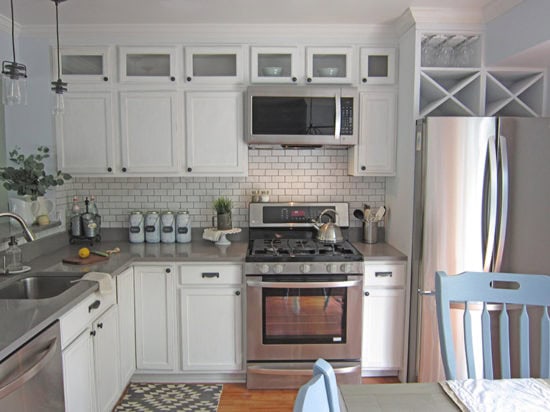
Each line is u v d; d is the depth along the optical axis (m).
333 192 3.22
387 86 2.85
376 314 2.71
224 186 3.20
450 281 1.52
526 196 2.38
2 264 2.29
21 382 1.37
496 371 2.46
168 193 3.20
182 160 2.88
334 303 2.64
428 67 2.62
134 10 2.49
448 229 2.43
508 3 2.31
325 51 2.82
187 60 2.81
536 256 2.41
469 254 2.42
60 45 2.79
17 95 1.85
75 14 2.54
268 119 2.77
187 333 2.69
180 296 2.67
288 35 2.80
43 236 2.73
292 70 2.82
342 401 1.13
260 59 2.88
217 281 2.66
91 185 3.18
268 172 3.20
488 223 2.38
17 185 2.44
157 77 2.82
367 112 2.86
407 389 1.27
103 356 2.19
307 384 0.69
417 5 2.43
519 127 2.36
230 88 2.84
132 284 2.64
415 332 2.60
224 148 2.87
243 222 3.21
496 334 2.45
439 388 1.28
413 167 2.59
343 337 2.67
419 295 2.52
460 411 1.14
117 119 2.84
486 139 2.37
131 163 2.87
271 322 2.65
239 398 2.60
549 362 1.49
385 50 2.83
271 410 2.47
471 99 2.70
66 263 2.44
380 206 3.21
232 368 2.72
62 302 1.76
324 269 2.60
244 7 2.45
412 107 2.61
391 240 3.03
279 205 3.11
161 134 2.86
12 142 2.83
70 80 2.81
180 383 2.77
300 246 2.87
